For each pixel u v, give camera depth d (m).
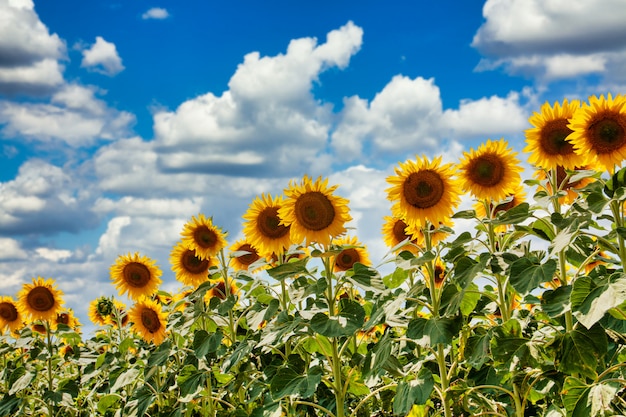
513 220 2.59
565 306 2.35
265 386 2.92
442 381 2.63
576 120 2.58
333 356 2.71
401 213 2.77
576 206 2.44
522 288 2.38
